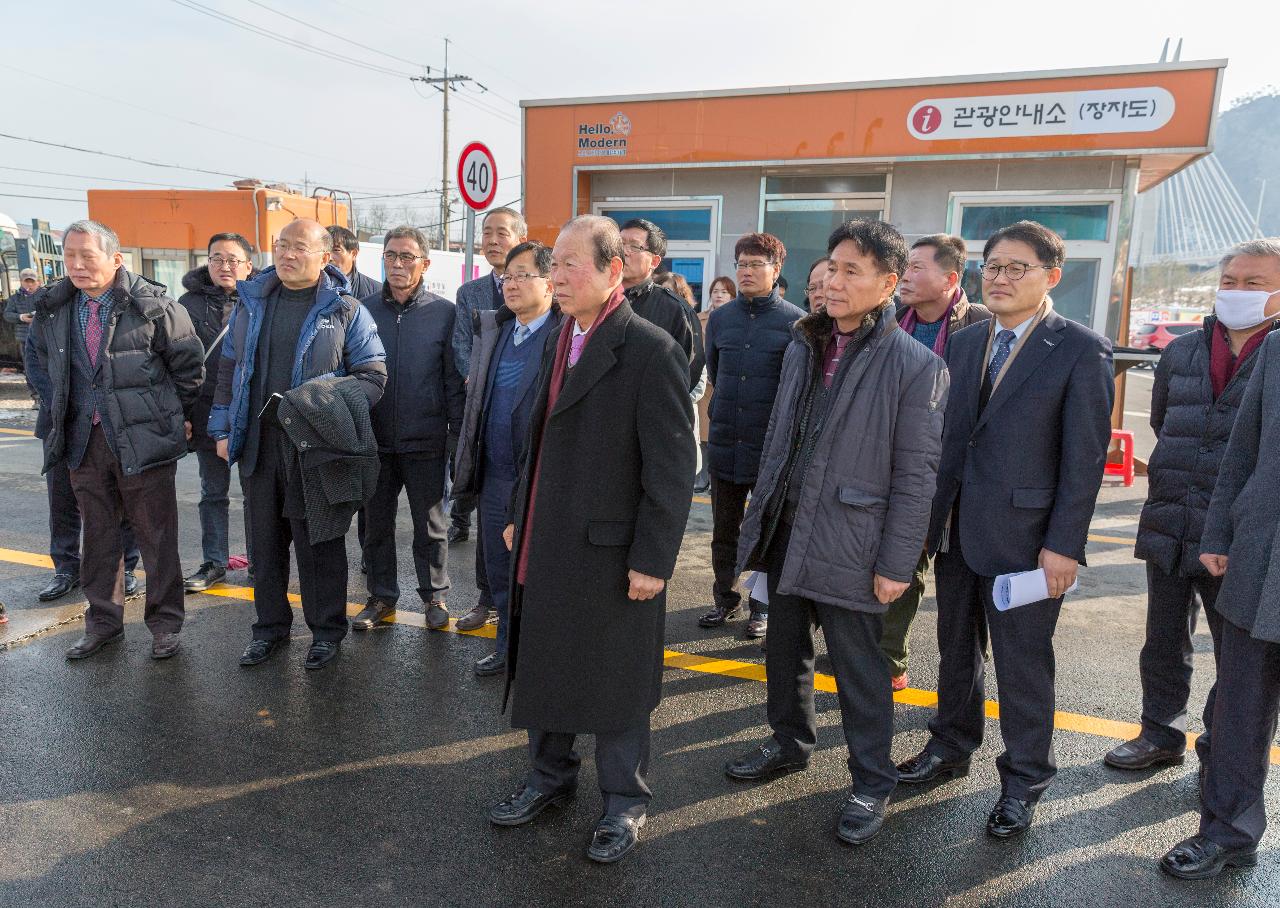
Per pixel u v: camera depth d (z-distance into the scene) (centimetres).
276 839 243
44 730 302
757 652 391
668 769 287
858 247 233
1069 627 428
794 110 755
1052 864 238
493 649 383
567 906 217
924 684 363
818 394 256
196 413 447
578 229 222
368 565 405
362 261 903
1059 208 730
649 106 795
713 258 832
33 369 402
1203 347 278
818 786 278
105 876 225
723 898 221
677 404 226
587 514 228
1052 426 246
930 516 270
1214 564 241
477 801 265
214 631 396
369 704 328
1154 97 661
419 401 389
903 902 221
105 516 364
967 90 705
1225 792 235
